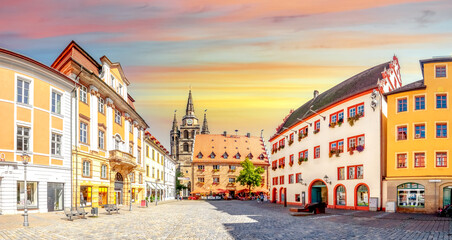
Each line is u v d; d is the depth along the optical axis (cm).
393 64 4175
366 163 3816
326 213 3434
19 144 2867
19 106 2862
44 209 3033
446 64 3388
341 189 4241
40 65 3006
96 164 3944
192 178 11012
